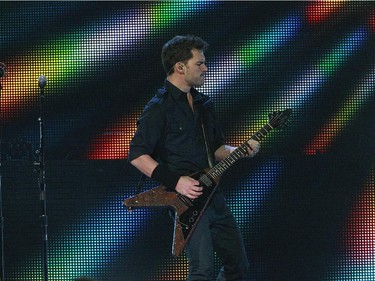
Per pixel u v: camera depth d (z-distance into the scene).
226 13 21.94
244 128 21.89
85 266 21.70
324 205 21.81
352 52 21.98
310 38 21.97
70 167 21.80
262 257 21.77
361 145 21.91
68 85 21.88
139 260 21.73
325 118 21.92
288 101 21.92
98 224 21.73
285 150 21.88
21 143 21.81
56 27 21.91
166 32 21.94
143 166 15.55
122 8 21.92
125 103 21.89
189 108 16.03
